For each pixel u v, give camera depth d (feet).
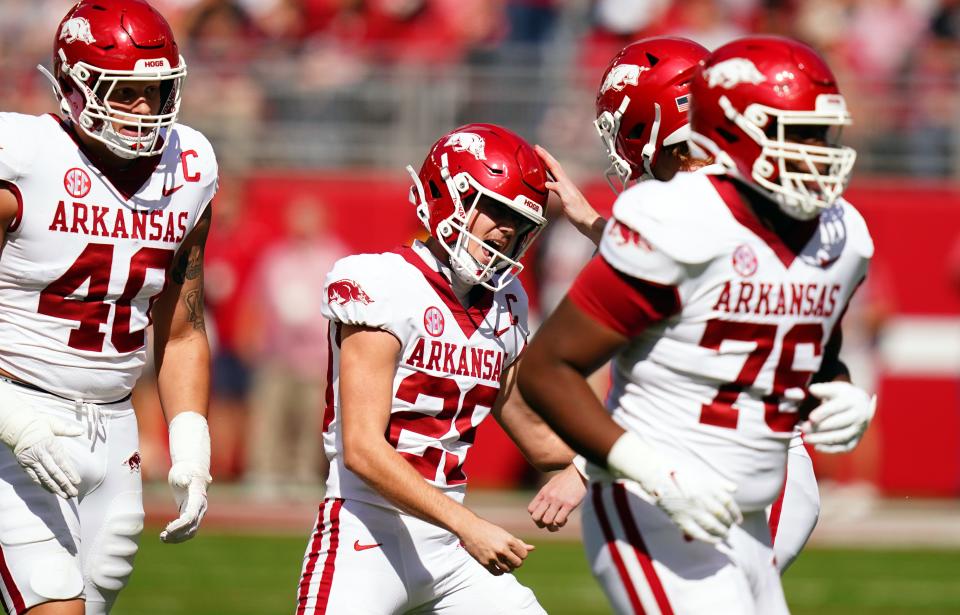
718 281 37.99
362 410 43.83
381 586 45.39
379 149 133.39
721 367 38.88
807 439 40.34
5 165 46.34
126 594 86.43
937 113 132.98
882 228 129.18
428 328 45.52
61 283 47.70
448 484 46.85
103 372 48.85
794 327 39.17
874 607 87.10
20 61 135.03
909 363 128.47
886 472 128.16
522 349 48.29
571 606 85.10
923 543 110.42
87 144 47.73
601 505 41.06
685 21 140.67
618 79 48.16
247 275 125.59
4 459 47.34
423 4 142.72
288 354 124.06
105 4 46.83
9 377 48.03
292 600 85.46
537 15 144.05
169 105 48.08
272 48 134.92
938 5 143.84
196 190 49.73
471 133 45.70
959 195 130.11
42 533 46.88
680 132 46.70
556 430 39.45
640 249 37.50
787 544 47.52
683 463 39.32
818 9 143.64
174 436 49.19
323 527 46.42
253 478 124.67
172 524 46.91
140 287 48.83
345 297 44.70
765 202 38.55
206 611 82.02
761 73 37.76
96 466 48.73
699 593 39.50
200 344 51.29
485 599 46.85
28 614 46.52
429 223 45.96
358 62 134.00
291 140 133.39
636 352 39.93
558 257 123.13
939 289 128.77
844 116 38.01
